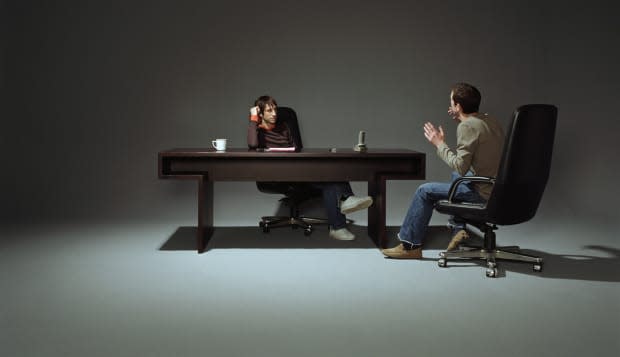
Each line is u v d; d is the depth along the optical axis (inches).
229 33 231.5
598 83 234.1
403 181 237.0
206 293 129.3
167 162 171.2
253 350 96.3
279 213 237.9
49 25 229.1
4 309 117.3
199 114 233.3
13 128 230.8
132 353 94.7
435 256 167.3
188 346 97.9
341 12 231.9
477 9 232.7
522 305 121.3
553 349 97.1
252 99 233.5
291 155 168.6
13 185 232.4
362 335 103.5
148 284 136.5
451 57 233.6
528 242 187.6
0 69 228.5
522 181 138.4
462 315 114.7
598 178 235.8
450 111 160.2
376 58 233.1
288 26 231.8
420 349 97.0
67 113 231.6
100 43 230.2
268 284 136.7
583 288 134.0
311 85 233.5
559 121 235.5
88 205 234.8
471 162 152.8
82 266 154.0
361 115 234.8
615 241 188.9
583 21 233.0
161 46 231.0
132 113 232.7
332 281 139.6
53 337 101.8
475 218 146.3
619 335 103.7
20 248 175.9
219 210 237.1
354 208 177.9
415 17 232.5
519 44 233.5
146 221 226.7
